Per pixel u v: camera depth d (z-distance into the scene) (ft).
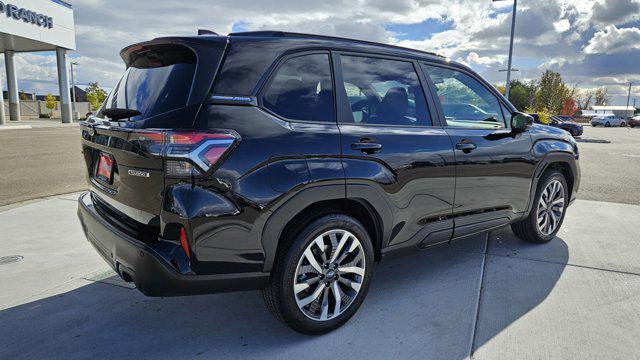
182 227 6.86
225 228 7.09
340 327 8.81
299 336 8.52
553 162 13.66
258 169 7.32
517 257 12.75
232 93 7.36
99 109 9.57
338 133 8.36
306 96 8.28
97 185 8.93
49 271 11.58
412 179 9.41
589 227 15.90
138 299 10.04
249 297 10.19
